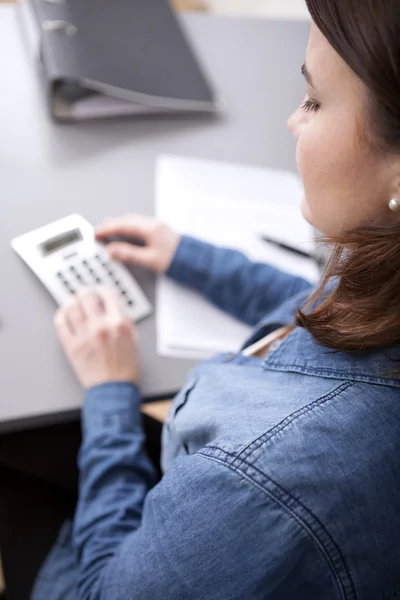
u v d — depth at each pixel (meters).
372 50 0.39
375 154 0.44
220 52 1.23
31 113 1.03
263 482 0.46
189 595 0.50
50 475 0.95
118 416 0.76
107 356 0.78
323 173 0.47
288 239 0.98
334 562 0.45
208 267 0.88
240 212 1.00
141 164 1.01
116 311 0.82
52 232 0.90
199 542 0.49
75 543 0.72
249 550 0.47
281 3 1.67
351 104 0.43
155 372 0.83
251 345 0.80
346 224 0.49
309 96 0.47
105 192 0.96
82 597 0.66
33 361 0.80
